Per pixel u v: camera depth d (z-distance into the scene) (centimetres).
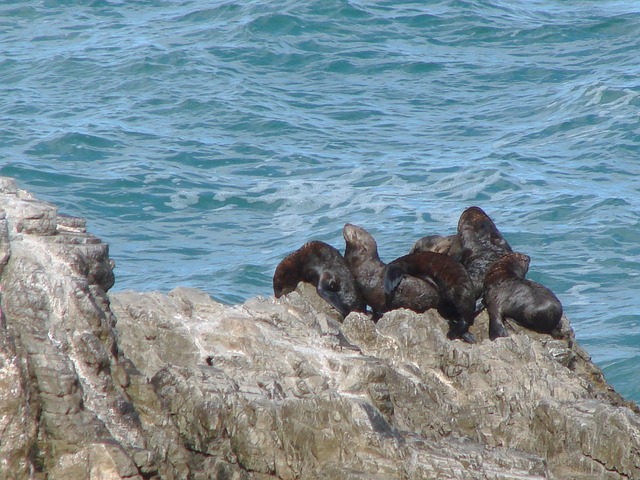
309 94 13800
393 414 3475
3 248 2923
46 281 2941
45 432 2773
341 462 3189
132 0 17900
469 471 3156
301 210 9800
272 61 15038
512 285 4503
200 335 3541
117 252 8594
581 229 9462
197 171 10725
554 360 3956
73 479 2738
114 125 12181
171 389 3212
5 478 2642
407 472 3153
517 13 17400
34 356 2839
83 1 17762
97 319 2992
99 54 15088
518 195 10331
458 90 14175
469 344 4225
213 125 12406
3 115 12475
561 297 8150
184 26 16488
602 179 10894
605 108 13050
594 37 16275
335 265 4562
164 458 3066
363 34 16188
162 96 13450
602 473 3409
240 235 9131
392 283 4416
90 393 2916
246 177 10625
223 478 3127
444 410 3653
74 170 10581
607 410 3447
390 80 14475
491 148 11819
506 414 3712
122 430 2922
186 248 8775
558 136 12288
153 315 3519
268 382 3322
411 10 17238
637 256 8906
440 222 9469
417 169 11006
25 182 10150
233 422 3166
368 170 10894
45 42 15800
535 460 3300
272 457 3145
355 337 3878
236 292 7856
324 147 11744
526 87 14238
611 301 8012
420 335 3859
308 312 3809
